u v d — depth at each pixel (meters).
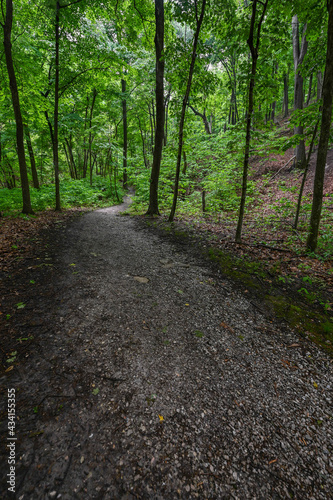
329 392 2.22
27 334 2.62
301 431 1.87
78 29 8.48
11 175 16.50
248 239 6.06
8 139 12.19
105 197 16.59
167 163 13.95
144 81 16.41
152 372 2.30
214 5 5.08
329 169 10.28
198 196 12.02
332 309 3.35
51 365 2.26
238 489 1.49
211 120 23.66
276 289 3.89
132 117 20.86
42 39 9.73
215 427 1.85
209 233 6.74
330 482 1.56
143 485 1.46
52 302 3.24
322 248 5.11
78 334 2.70
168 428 1.81
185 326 3.02
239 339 2.85
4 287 3.45
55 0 7.21
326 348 2.73
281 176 12.09
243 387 2.23
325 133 4.41
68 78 10.02
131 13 8.23
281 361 2.56
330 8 3.91
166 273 4.50
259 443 1.76
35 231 6.34
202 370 2.38
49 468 1.50
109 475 1.49
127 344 2.63
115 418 1.85
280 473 1.59
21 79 8.93
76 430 1.74
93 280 3.97
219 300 3.64
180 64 6.50
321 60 4.98
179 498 1.42
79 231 6.97
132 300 3.50
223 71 21.41
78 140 19.72
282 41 4.54
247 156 5.12
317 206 4.84
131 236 6.88
